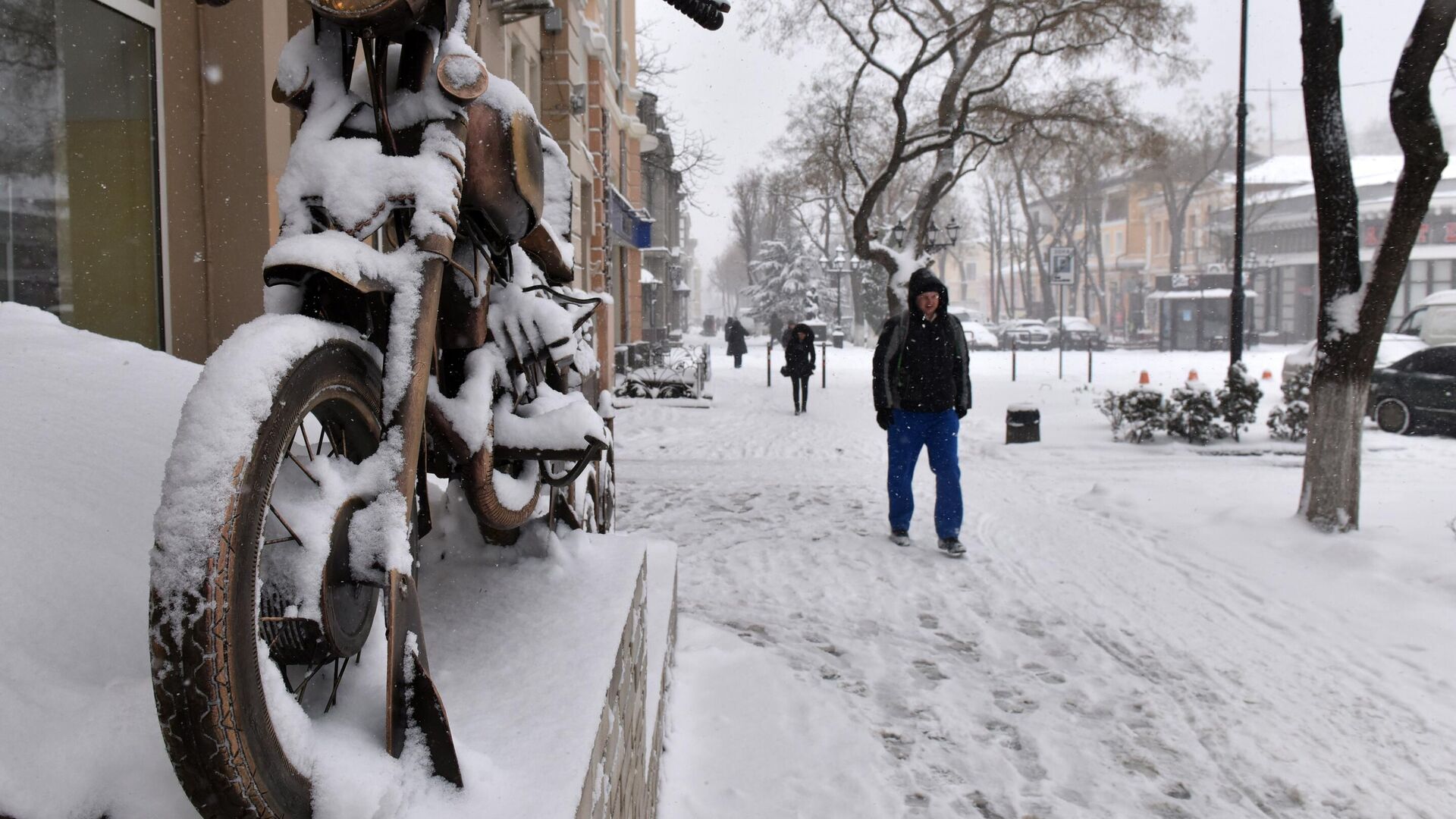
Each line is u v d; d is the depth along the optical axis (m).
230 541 1.23
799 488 10.42
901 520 7.80
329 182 1.79
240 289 5.56
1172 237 64.94
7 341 2.55
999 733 4.30
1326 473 7.60
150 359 2.73
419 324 1.78
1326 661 5.26
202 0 2.17
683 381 21.94
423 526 2.16
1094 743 4.22
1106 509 9.12
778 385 26.58
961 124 17.95
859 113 21.73
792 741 4.08
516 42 13.52
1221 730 4.39
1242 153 16.86
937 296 7.37
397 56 1.99
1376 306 7.41
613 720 2.19
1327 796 3.81
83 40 4.85
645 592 3.22
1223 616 6.01
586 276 18.27
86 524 1.79
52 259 4.73
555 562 2.69
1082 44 19.61
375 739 1.56
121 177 5.06
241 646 1.24
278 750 1.31
